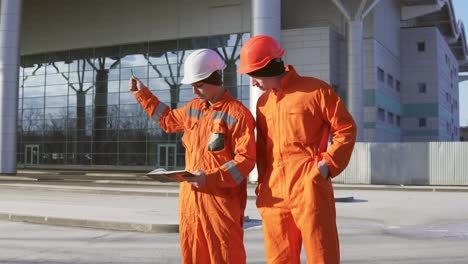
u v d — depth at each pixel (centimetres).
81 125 5006
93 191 2119
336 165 349
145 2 4750
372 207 1605
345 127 356
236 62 4338
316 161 360
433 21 6788
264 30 2734
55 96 5147
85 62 5009
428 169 2852
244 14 4344
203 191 377
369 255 786
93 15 4981
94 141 4934
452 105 6925
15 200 1653
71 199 1747
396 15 5453
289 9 4650
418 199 1939
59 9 5144
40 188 2273
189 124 402
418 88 5647
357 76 3888
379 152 2928
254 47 367
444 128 6131
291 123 365
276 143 371
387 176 2911
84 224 1095
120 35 4841
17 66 3316
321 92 360
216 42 4434
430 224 1193
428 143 2855
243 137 372
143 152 4719
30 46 5269
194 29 4528
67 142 5072
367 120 4525
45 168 5072
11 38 3294
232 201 379
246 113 379
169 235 988
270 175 375
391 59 5175
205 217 377
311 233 354
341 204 1714
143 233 1012
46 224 1135
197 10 4522
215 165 378
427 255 788
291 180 362
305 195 356
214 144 377
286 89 372
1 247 846
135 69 4772
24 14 5303
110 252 802
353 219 1288
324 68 4150
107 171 4441
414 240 945
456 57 8419
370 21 4522
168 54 4634
